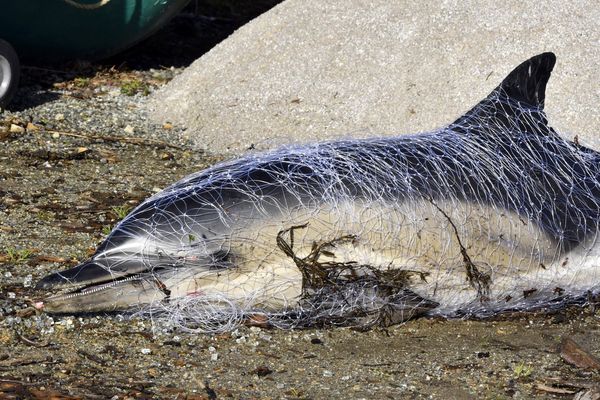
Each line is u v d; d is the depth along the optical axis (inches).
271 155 705.0
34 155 1047.6
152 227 649.6
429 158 700.7
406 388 588.1
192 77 1310.3
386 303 673.6
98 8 1438.2
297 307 661.3
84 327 639.8
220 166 703.1
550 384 600.7
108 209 888.9
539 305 730.2
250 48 1320.1
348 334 663.8
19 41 1440.7
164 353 613.9
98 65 1520.7
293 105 1230.9
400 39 1270.9
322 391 577.9
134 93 1359.5
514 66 1206.3
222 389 570.6
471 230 687.1
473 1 1290.6
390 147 707.4
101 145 1122.7
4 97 1208.8
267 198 653.3
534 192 725.3
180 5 1523.1
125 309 652.1
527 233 708.0
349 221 657.6
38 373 573.3
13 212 861.8
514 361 634.8
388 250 666.8
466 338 669.9
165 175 1028.5
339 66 1264.8
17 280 711.1
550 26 1243.2
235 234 644.7
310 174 667.4
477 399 578.6
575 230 731.4
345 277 659.4
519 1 1275.8
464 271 687.1
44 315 650.2
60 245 790.5
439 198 681.0
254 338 644.7
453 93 1195.9
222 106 1244.5
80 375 575.8
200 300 649.6
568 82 1182.3
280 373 598.2
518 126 753.6
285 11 1355.8
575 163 762.8
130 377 577.9
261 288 652.1
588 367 627.2
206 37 1763.0
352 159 687.1
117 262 645.3
